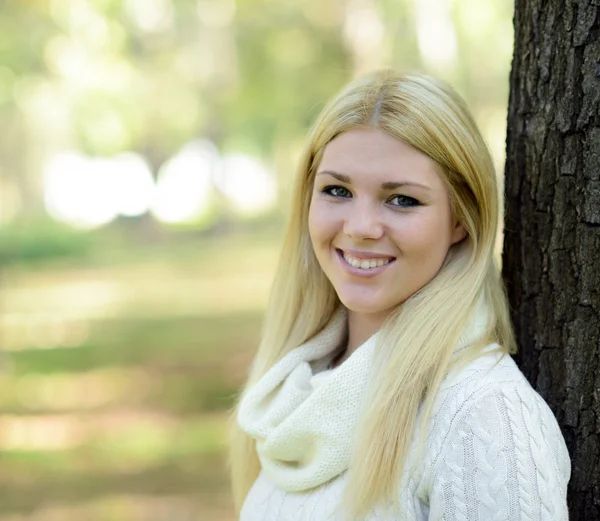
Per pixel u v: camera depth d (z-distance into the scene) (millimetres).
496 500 1714
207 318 14117
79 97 23766
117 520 5547
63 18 17531
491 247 2021
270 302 2486
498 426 1753
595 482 2090
